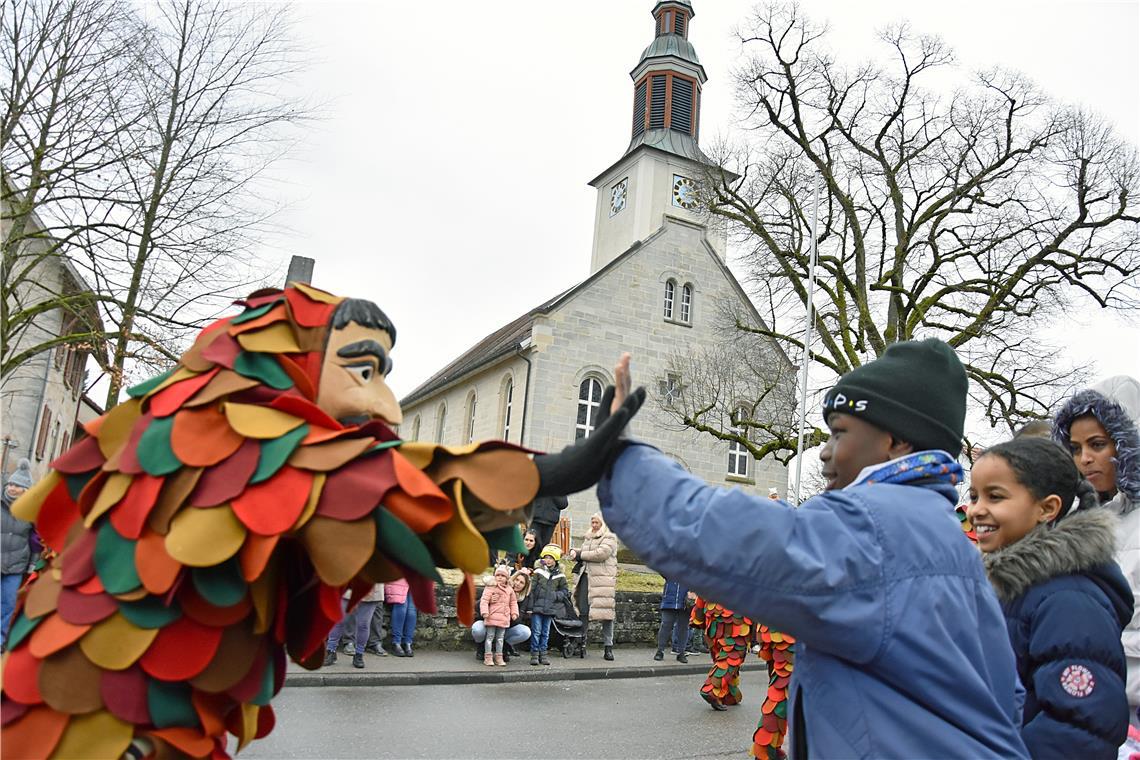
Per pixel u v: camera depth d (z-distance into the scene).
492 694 9.60
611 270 32.31
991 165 23.14
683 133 39.00
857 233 23.53
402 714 8.13
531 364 30.91
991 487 2.99
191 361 2.25
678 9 41.41
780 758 6.63
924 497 2.04
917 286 23.55
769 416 28.67
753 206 24.83
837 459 2.24
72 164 16.28
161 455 2.03
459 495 1.98
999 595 2.83
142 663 1.95
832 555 1.85
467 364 40.34
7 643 2.06
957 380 2.24
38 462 27.75
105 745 1.93
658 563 1.92
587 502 28.31
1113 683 2.55
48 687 1.94
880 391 2.18
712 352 32.25
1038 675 2.62
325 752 6.60
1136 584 3.13
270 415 2.09
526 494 2.01
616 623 14.20
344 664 10.43
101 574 1.99
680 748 7.51
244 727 2.21
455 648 12.41
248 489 1.98
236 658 2.05
